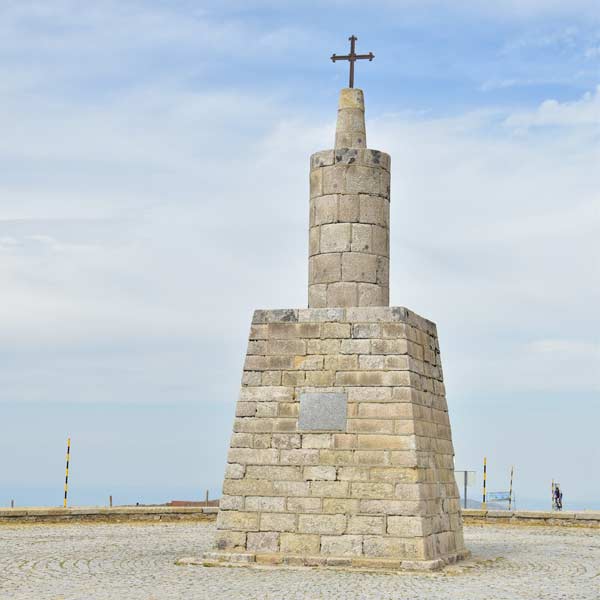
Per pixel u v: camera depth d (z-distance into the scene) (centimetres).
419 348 2533
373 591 1973
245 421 2477
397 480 2353
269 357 2497
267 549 2402
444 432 2666
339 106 2681
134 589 1978
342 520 2366
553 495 4688
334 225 2572
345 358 2448
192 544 2856
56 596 1886
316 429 2427
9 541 2888
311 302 2588
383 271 2588
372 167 2594
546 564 2520
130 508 3700
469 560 2547
